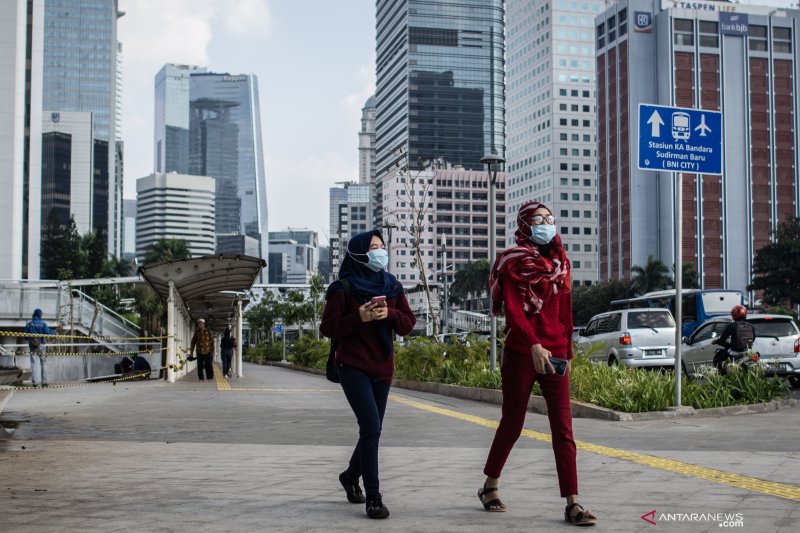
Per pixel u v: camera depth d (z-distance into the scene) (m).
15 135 74.62
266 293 72.62
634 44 158.25
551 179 189.50
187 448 8.73
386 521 5.03
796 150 158.12
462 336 22.28
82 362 27.48
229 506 5.55
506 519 5.05
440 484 6.39
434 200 194.75
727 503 5.41
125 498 5.86
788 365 18.09
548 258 5.29
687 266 113.69
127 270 116.69
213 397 16.86
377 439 5.32
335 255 58.12
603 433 9.77
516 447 8.59
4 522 5.04
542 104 194.62
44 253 108.00
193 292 27.55
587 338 22.88
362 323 5.49
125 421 11.76
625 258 156.88
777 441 8.79
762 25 158.38
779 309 58.97
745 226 154.00
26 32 79.44
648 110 11.39
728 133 155.38
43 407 14.13
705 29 156.25
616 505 5.40
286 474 6.97
